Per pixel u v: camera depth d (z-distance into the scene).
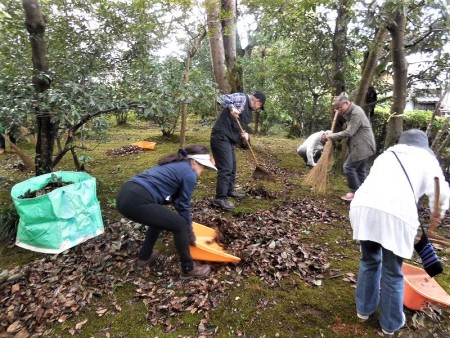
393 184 2.18
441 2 3.46
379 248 2.33
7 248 3.55
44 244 3.33
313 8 5.19
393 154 2.32
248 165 6.95
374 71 5.57
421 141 2.36
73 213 3.38
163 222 2.72
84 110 3.91
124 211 2.71
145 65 4.82
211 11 6.56
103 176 6.04
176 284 2.92
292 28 7.32
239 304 2.68
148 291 2.85
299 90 9.77
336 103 4.64
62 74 4.21
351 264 3.23
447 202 2.19
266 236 3.66
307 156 6.24
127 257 3.32
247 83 10.62
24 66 4.13
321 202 4.91
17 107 3.42
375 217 2.17
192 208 4.52
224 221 3.96
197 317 2.55
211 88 4.93
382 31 4.91
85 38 4.55
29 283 2.97
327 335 2.38
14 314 2.61
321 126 10.75
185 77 5.96
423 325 2.48
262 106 4.69
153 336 2.38
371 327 2.45
